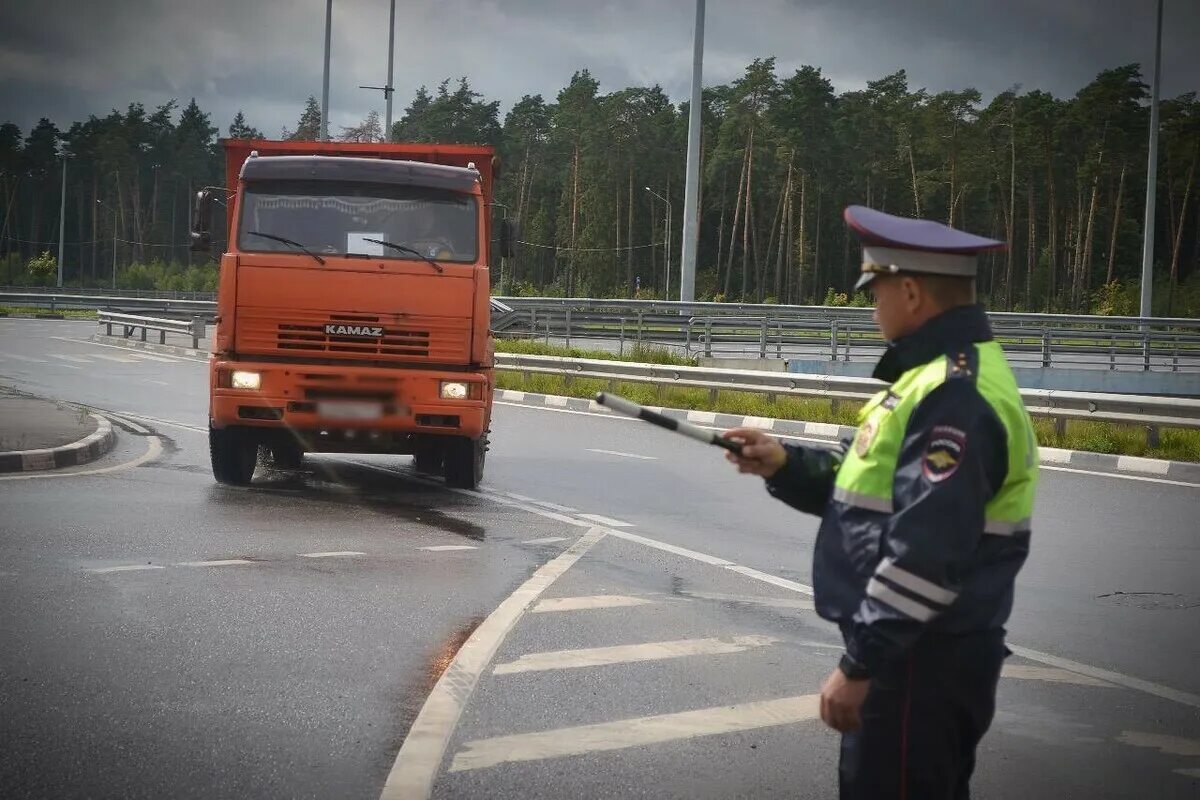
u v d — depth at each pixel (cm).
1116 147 9981
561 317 4078
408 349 1250
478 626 762
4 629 723
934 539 294
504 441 1927
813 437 2155
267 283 1238
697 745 565
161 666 661
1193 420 1797
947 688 310
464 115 12500
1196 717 626
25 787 493
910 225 327
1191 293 10438
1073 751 572
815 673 683
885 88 11481
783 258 12356
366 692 628
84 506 1158
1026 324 3991
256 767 521
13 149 16850
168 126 16825
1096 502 1428
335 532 1071
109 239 16200
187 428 1920
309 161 1278
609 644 735
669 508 1295
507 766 533
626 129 11344
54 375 2898
